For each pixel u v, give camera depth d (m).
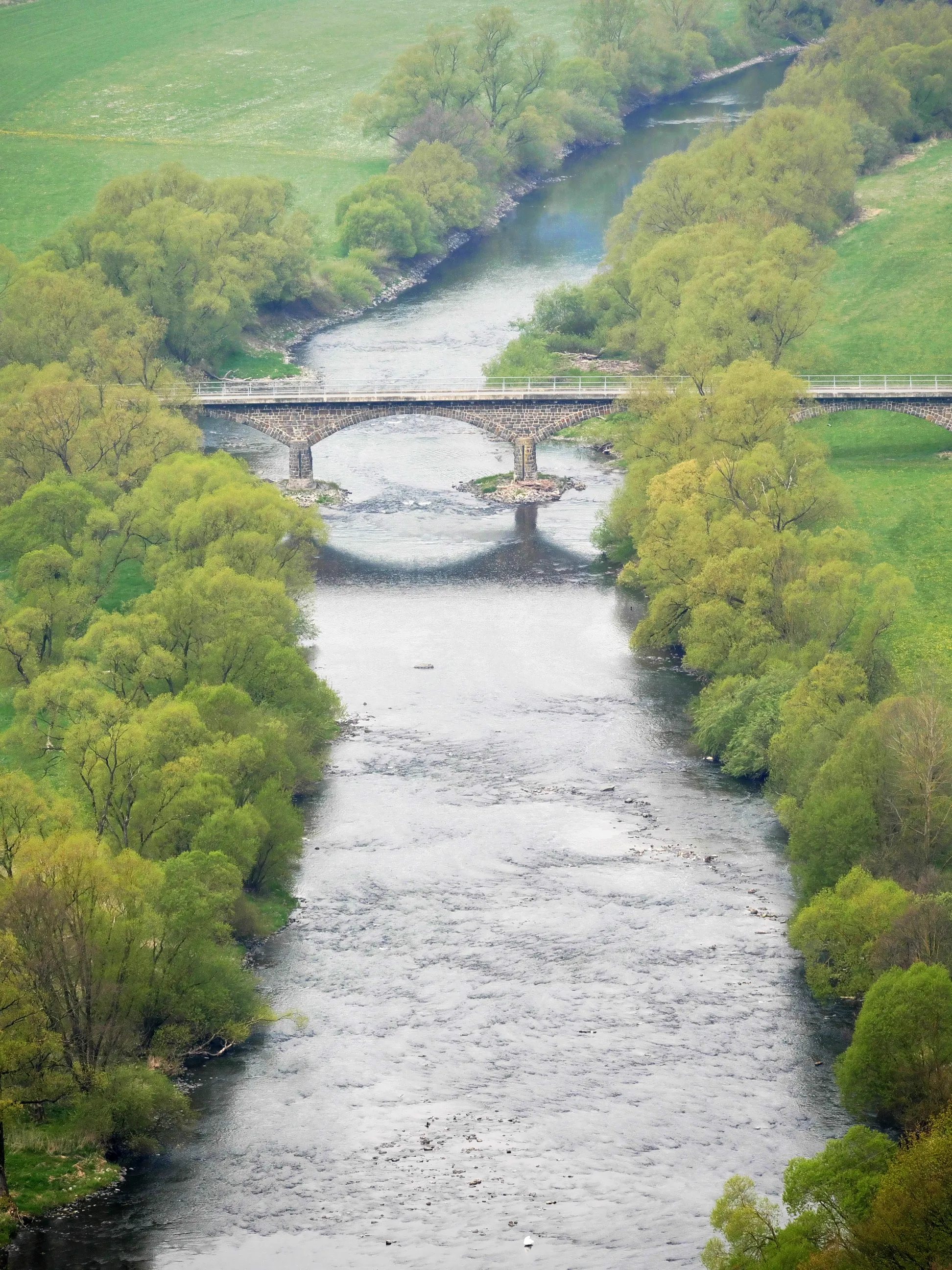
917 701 150.38
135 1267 111.50
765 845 165.62
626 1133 124.38
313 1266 111.50
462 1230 114.69
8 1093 121.06
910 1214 96.38
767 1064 132.12
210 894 136.75
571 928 151.25
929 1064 121.31
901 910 135.50
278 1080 131.25
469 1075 131.50
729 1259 103.19
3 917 124.94
